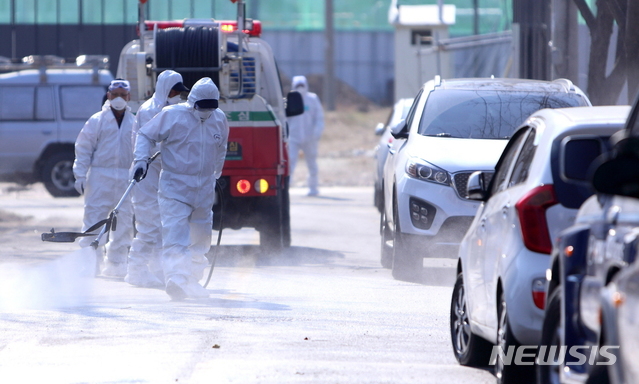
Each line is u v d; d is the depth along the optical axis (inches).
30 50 4520.2
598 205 605.3
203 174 1256.8
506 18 3292.3
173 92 1366.9
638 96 621.3
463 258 893.2
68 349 922.1
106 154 1523.1
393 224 1481.3
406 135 1540.4
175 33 1711.4
